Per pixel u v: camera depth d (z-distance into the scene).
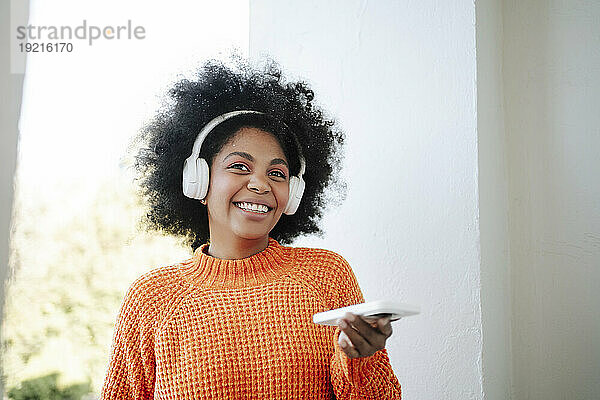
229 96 1.30
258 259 1.22
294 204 1.27
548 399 1.65
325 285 1.24
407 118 1.65
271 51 1.81
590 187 1.64
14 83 1.58
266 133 1.23
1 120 1.55
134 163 1.38
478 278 1.55
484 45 1.66
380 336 1.02
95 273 2.63
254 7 1.84
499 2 1.75
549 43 1.71
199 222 1.37
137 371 1.21
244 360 1.14
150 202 1.37
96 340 2.61
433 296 1.59
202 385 1.14
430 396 1.57
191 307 1.19
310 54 1.77
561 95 1.69
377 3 1.72
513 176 1.72
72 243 2.65
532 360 1.67
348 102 1.71
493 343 1.60
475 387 1.53
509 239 1.71
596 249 1.63
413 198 1.63
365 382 1.11
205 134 1.25
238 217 1.20
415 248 1.62
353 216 1.68
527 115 1.72
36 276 2.61
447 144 1.61
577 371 1.63
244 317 1.17
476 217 1.57
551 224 1.68
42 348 2.58
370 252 1.66
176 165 1.31
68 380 2.58
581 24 1.68
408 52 1.67
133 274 2.62
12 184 1.54
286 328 1.17
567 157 1.67
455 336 1.56
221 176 1.21
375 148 1.67
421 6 1.67
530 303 1.68
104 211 2.64
